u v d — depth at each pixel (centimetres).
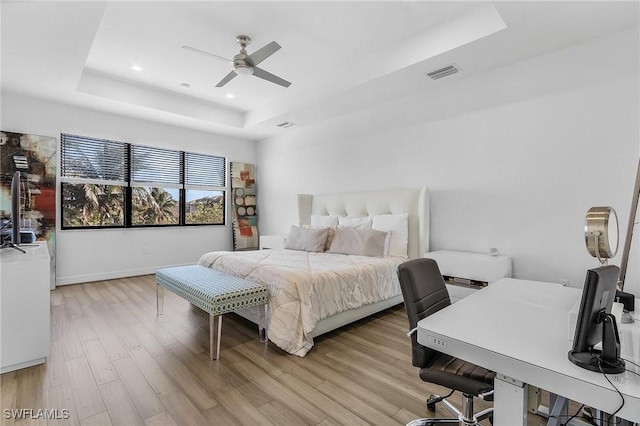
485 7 252
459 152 347
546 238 290
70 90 375
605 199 257
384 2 249
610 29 243
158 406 172
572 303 147
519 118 302
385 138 420
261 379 201
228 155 608
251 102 488
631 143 245
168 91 444
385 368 216
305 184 541
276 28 284
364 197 433
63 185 432
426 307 143
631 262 241
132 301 364
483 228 332
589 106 263
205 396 182
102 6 224
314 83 402
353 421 162
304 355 233
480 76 324
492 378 123
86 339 258
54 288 416
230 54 330
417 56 295
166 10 259
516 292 168
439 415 167
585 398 79
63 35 258
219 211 607
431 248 376
